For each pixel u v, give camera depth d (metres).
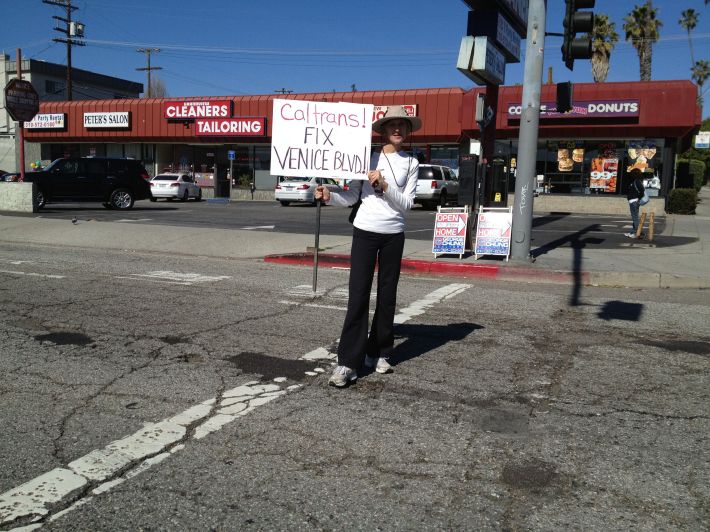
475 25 11.31
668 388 4.78
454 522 2.89
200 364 5.18
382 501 3.07
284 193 27.16
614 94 22.98
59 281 8.89
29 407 4.22
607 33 34.41
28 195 19.42
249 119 32.00
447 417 4.14
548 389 4.71
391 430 3.91
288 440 3.74
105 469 3.36
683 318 7.19
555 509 3.02
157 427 3.90
